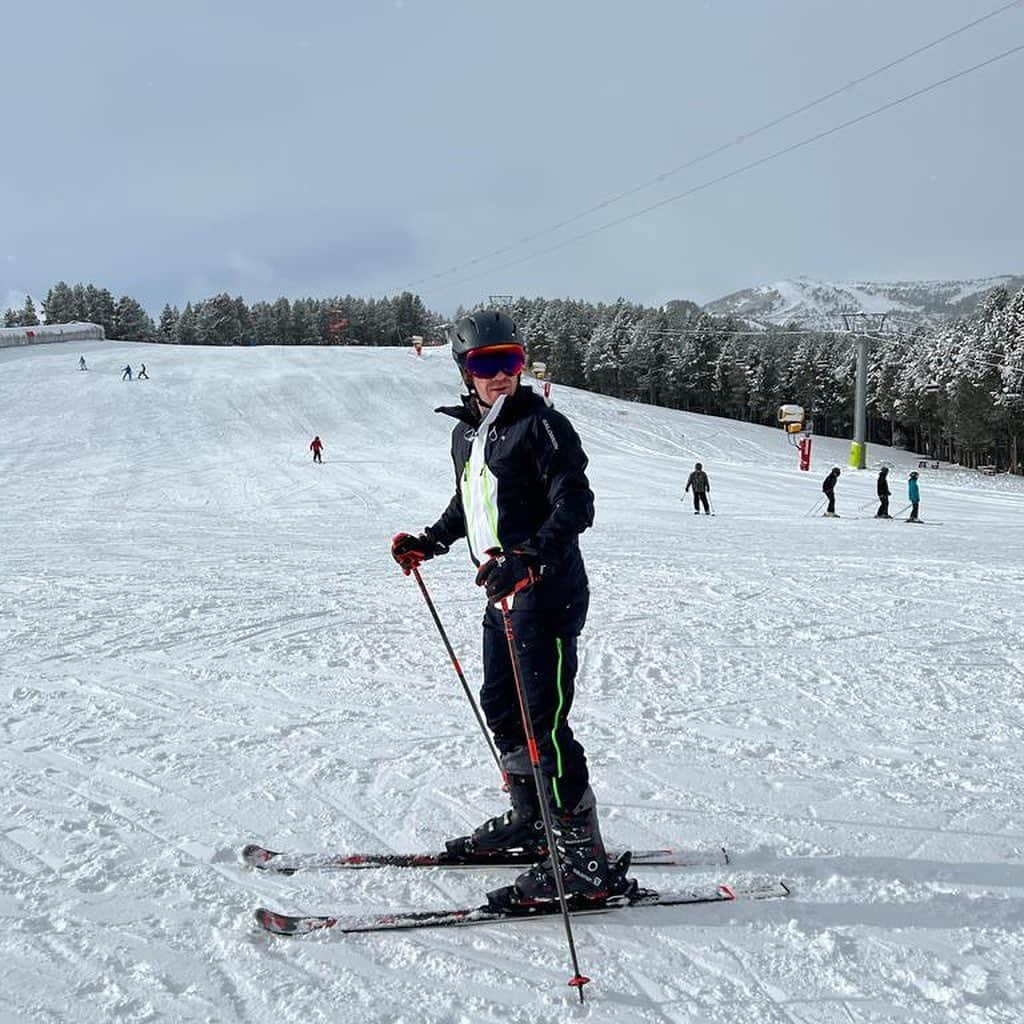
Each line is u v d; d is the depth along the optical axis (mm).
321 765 3293
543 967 2006
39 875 2434
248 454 30203
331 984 1933
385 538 13273
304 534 14008
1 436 31203
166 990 1905
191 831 2729
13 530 14539
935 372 59531
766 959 2023
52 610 6555
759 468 31484
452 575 8609
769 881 2369
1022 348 52000
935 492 26297
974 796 2963
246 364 51000
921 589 7539
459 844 2521
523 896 2238
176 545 12039
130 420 35062
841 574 8523
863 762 3307
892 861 2486
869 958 2020
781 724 3793
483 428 2363
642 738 3607
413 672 4742
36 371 45625
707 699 4195
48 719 3906
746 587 7605
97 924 2176
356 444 33281
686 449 40250
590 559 9867
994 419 52719
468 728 3750
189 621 6133
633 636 5609
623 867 2365
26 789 3070
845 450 52750
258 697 4262
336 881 2422
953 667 4758
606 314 95938
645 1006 1853
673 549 11180
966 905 2242
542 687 2277
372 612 6480
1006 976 1935
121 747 3520
